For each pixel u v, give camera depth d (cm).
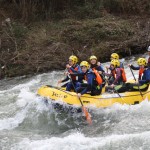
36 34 1806
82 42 1745
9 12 1981
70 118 1027
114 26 1834
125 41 1688
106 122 982
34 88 1338
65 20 1941
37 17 1967
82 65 1056
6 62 1591
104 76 1159
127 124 950
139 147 815
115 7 2117
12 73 1534
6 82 1461
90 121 980
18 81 1456
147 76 1069
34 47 1695
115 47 1656
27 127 1008
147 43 1673
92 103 1026
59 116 1034
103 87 1104
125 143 835
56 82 1400
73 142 861
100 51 1636
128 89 1082
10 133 964
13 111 1112
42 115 1047
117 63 1116
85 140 869
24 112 1081
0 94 1289
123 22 1933
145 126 927
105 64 1581
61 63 1579
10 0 2048
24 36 1778
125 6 2111
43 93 1062
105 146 830
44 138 923
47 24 1917
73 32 1789
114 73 1127
